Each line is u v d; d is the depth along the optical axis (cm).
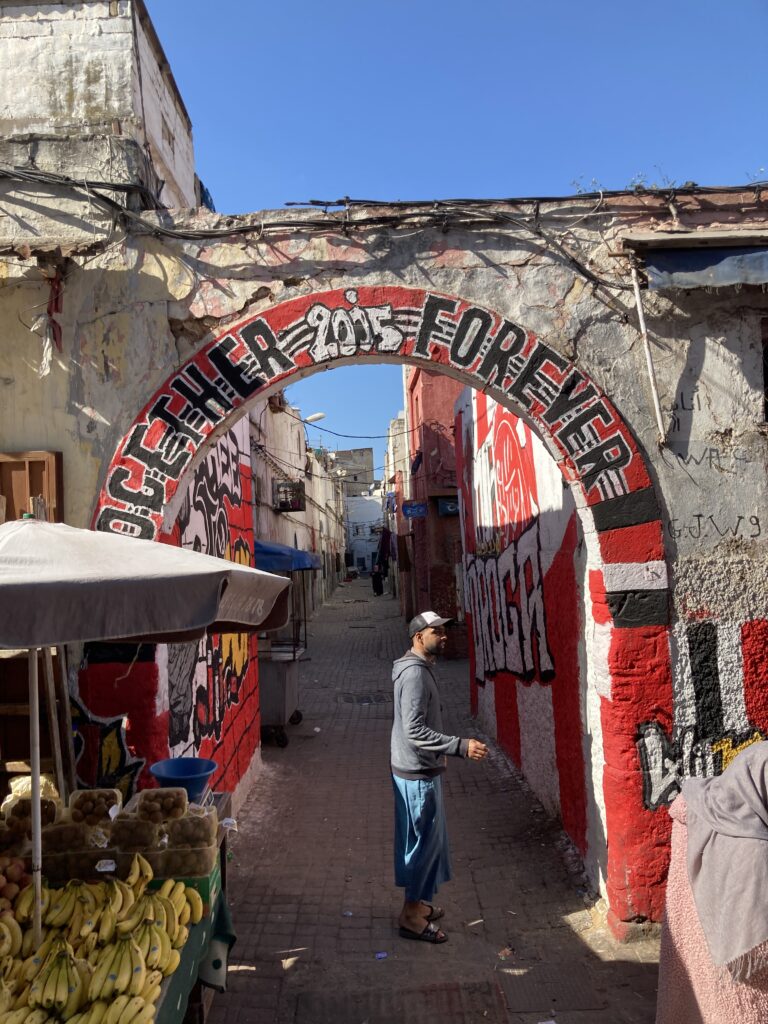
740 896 285
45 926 346
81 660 479
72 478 505
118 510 498
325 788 813
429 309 514
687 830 314
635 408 513
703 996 306
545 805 698
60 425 508
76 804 400
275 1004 419
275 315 512
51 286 511
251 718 841
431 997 422
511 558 844
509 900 536
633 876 475
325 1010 413
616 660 491
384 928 502
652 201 523
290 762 923
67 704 463
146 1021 294
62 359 512
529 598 756
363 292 514
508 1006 412
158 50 643
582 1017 400
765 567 507
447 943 482
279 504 1792
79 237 517
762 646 501
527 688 771
